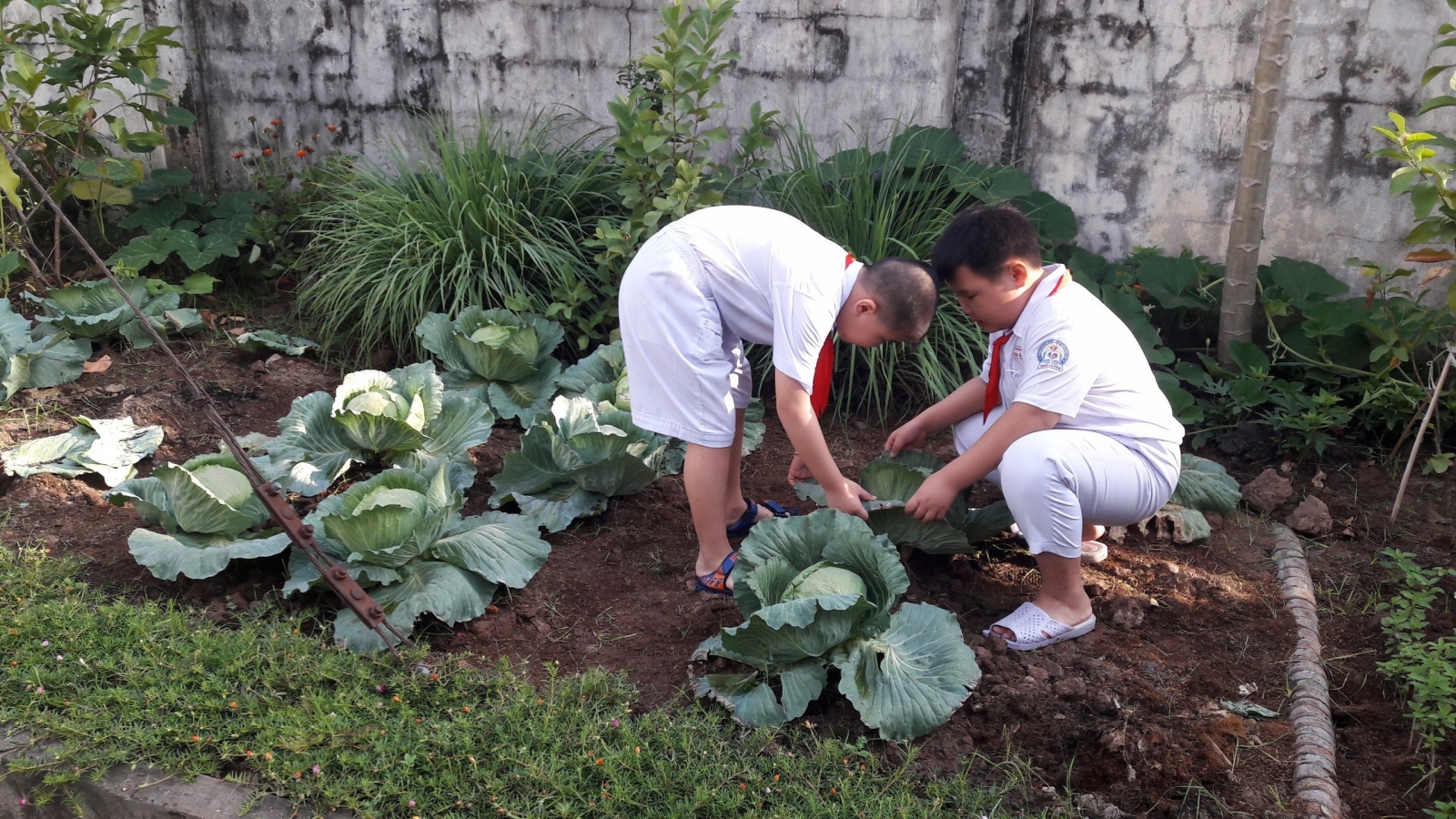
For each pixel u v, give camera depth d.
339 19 5.43
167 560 2.88
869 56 4.93
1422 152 3.45
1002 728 2.56
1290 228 4.66
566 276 4.52
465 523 3.16
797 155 5.05
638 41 5.16
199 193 5.74
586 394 3.78
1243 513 3.68
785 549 2.67
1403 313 4.17
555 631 2.96
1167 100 4.63
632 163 4.51
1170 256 4.85
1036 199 4.86
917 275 2.60
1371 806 2.38
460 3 5.27
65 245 5.45
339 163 5.43
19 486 3.48
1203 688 2.72
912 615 2.71
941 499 2.77
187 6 5.55
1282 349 4.43
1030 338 2.71
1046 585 2.87
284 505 2.67
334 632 2.83
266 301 5.22
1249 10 4.39
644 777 2.33
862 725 2.56
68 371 4.22
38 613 2.75
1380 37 4.29
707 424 2.80
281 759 2.35
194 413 4.11
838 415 4.39
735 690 2.58
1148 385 2.86
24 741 2.42
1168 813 2.34
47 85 5.62
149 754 2.39
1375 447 4.09
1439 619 3.05
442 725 2.45
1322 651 2.94
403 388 3.65
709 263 2.74
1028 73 4.79
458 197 4.72
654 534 3.46
